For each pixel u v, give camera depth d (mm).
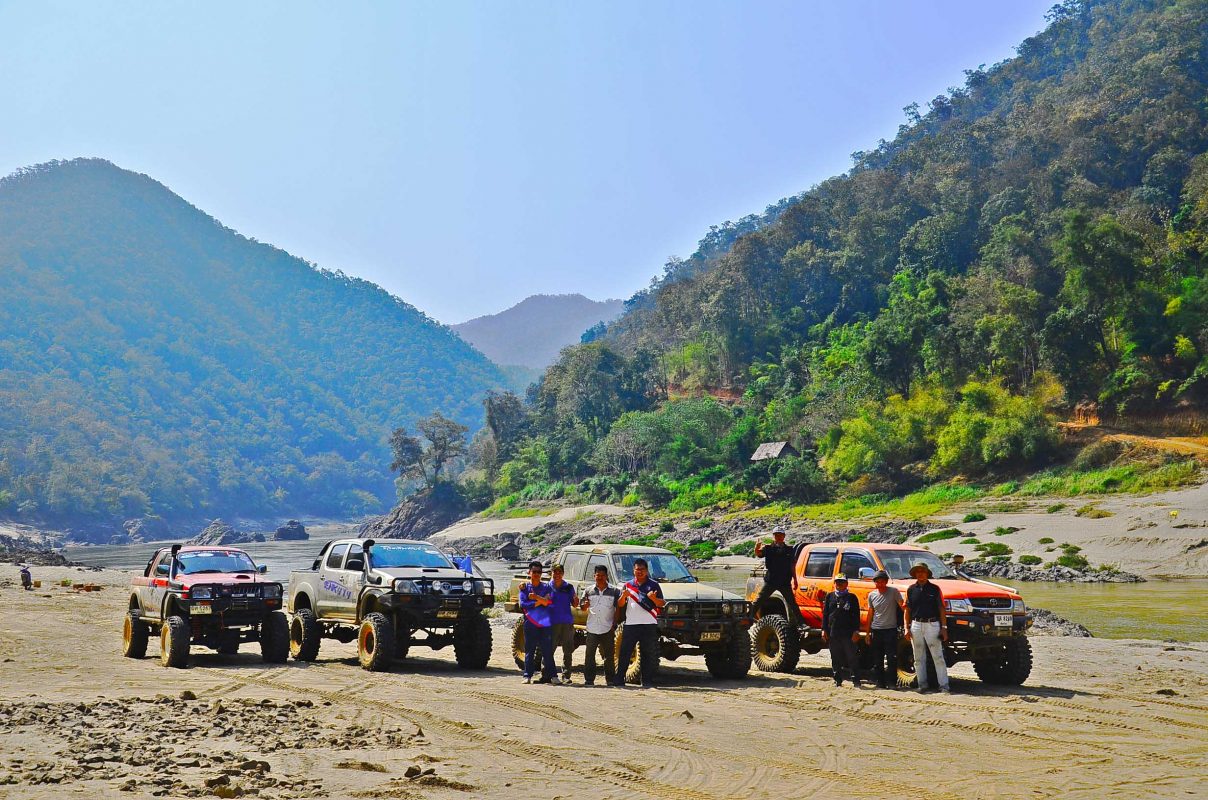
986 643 15195
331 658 19891
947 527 65125
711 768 10148
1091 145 133125
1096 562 51094
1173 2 184750
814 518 78938
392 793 8883
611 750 10914
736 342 149000
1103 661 19016
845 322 142500
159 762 9766
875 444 87125
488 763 10227
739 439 107500
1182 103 134000
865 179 167250
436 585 17047
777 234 161125
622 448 123562
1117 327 86188
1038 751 11031
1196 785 9578
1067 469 74938
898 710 13398
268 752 10430
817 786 9477
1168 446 71812
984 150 159750
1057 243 92000
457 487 159000
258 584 18219
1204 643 23375
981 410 83312
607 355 151125
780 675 16953
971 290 101375
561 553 18578
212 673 16828
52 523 197625
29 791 8656
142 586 19391
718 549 73188
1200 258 95812
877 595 15469
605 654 15922
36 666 17641
